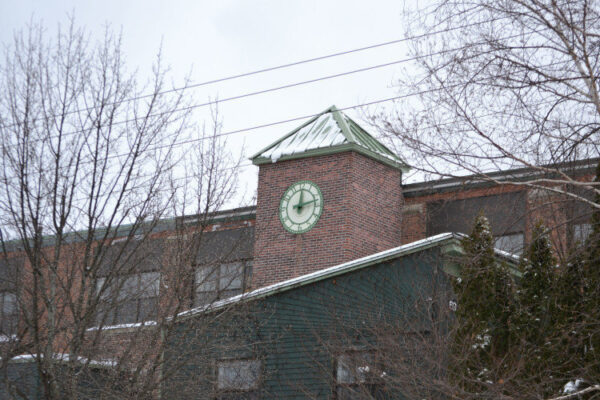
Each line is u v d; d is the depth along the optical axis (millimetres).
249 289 27359
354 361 18453
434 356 16688
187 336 21078
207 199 20438
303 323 21828
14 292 17234
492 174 14203
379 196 31922
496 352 17078
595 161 15320
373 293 21109
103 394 17766
